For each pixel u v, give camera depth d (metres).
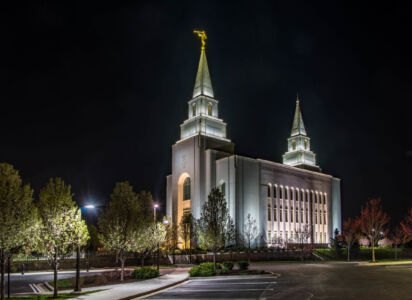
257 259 53.16
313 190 78.19
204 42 73.00
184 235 56.28
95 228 53.53
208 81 71.19
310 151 88.19
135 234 29.89
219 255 49.94
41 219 20.91
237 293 19.33
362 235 73.94
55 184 26.36
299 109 89.81
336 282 23.78
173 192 69.19
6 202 17.64
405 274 29.20
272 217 66.31
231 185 61.38
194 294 19.50
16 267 38.66
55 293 18.86
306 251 59.66
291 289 20.44
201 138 65.38
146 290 20.64
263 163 66.88
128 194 44.03
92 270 40.44
